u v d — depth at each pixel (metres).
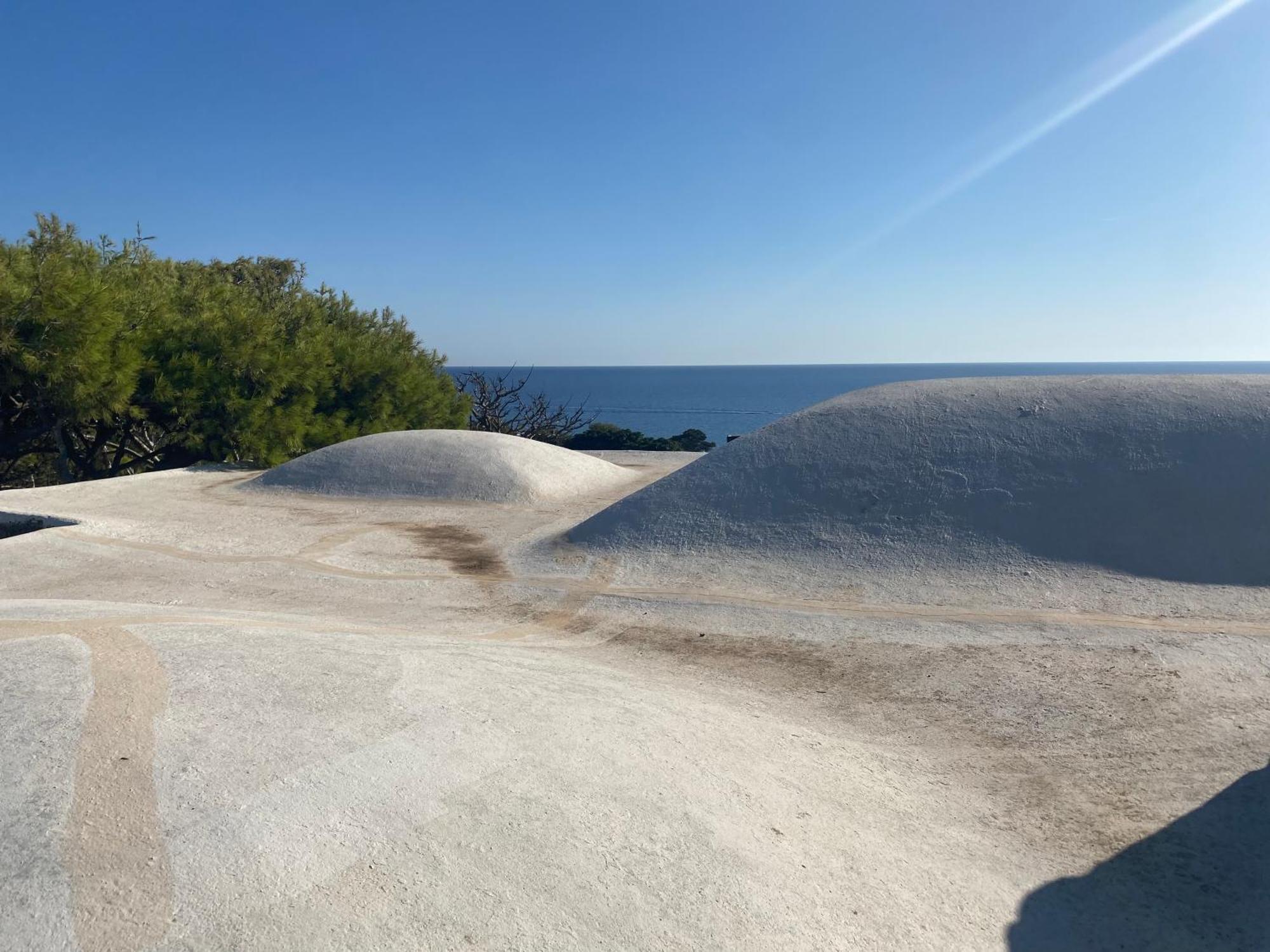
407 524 12.12
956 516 8.83
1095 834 4.22
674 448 28.66
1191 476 8.30
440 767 3.50
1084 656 6.41
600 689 5.27
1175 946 3.40
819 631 7.36
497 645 6.75
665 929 2.76
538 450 16.02
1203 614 7.02
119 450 18.02
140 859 2.68
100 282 14.73
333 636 5.72
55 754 3.22
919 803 4.40
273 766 3.32
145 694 3.85
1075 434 9.16
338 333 21.33
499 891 2.79
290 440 18.00
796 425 11.00
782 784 4.17
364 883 2.72
